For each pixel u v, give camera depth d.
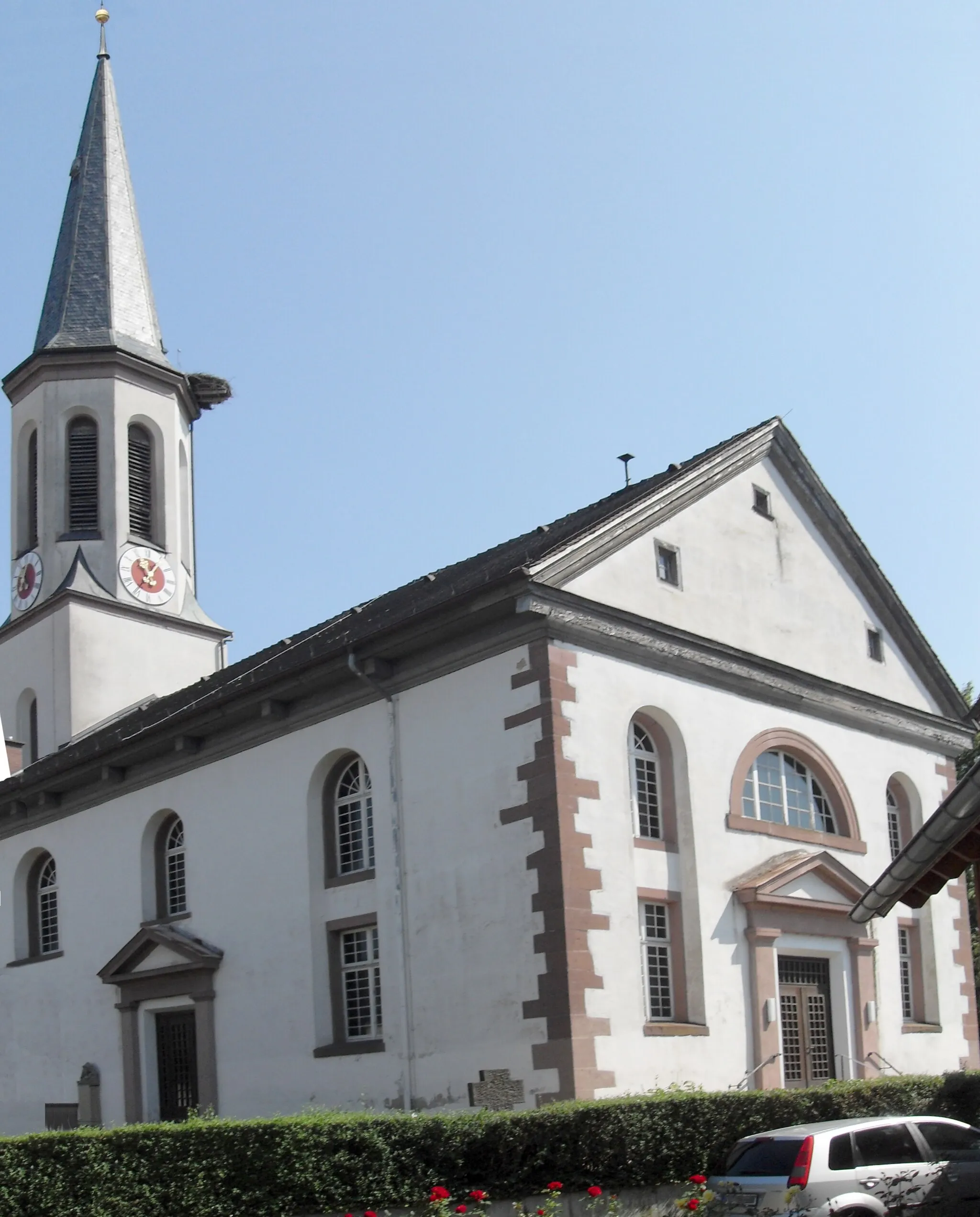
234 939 23.98
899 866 11.76
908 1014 26.02
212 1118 16.56
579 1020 18.70
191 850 25.33
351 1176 13.79
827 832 24.92
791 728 24.25
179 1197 13.32
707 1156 16.61
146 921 26.22
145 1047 25.62
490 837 20.05
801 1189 13.41
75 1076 27.09
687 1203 14.39
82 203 41.62
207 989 24.16
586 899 19.31
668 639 21.77
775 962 22.06
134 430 38.94
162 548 38.59
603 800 20.02
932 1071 25.34
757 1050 21.33
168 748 25.92
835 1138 13.83
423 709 21.41
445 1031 20.16
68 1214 13.06
